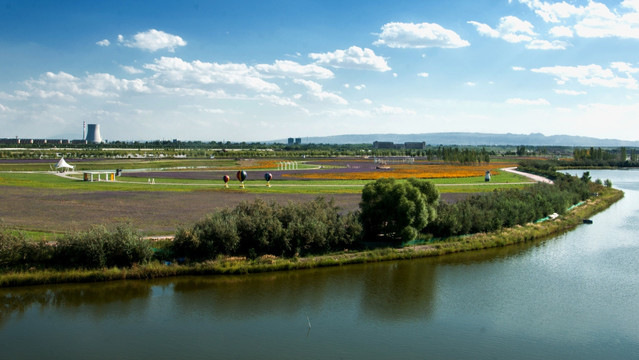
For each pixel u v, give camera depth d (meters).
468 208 57.88
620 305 37.78
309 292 38.47
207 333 31.31
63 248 38.75
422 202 49.38
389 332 32.38
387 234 51.22
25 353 28.16
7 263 37.62
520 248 54.28
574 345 31.31
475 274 44.25
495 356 29.61
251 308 35.16
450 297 38.69
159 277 39.22
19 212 58.28
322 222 46.53
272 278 40.84
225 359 28.16
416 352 29.80
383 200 49.34
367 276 42.47
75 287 36.78
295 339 30.95
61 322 32.16
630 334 32.97
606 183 117.38
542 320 34.91
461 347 30.67
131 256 39.62
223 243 42.50
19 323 31.84
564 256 51.06
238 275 40.81
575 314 36.06
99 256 38.47
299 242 44.81
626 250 54.03
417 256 48.25
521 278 43.59
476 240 53.47
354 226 47.75
